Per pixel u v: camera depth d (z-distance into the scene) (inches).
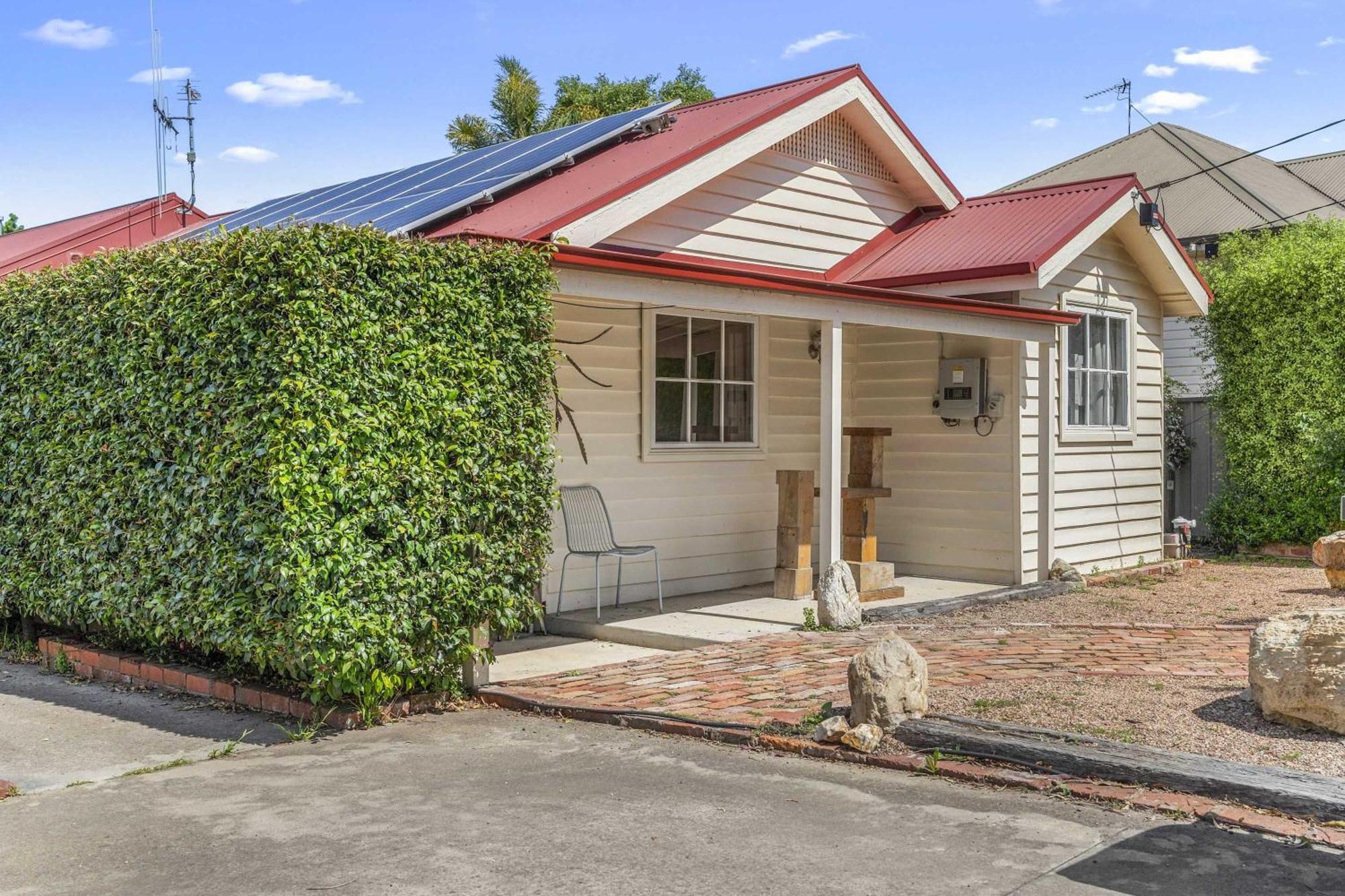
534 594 362.6
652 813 187.0
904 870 160.4
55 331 302.5
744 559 442.0
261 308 235.1
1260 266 571.8
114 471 283.1
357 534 237.3
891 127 471.2
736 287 328.5
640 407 402.9
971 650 311.6
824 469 362.3
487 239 278.7
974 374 447.8
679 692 265.9
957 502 461.1
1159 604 414.3
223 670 285.7
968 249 451.8
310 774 212.8
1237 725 216.7
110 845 175.9
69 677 313.1
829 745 218.5
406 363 246.5
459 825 182.4
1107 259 509.4
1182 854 164.4
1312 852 164.1
